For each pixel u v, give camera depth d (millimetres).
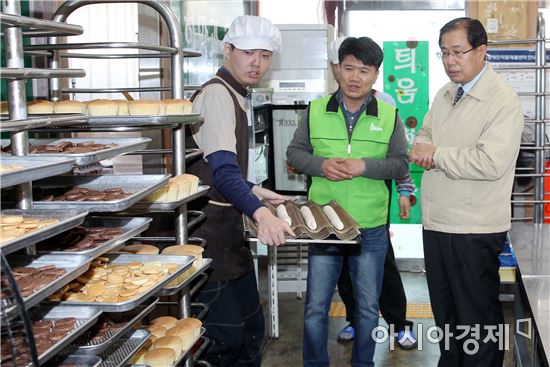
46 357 1295
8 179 1230
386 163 2916
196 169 2477
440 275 2949
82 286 1707
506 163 2701
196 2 4086
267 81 4543
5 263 1136
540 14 3893
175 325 2131
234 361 2592
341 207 2783
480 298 2846
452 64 2771
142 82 3527
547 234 3582
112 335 1601
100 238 1665
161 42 3520
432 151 2809
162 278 1786
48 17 2697
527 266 2822
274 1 5211
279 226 2326
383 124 2943
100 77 3570
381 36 5172
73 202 1627
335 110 2961
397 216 5324
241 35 2463
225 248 2494
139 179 1896
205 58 4277
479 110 2779
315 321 2994
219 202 2484
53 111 2021
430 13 5113
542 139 4039
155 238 2350
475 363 2891
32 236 1262
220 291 2498
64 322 1457
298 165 3027
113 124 1938
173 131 2234
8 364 1249
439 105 2973
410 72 5160
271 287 3980
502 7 4887
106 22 3555
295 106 4102
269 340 3996
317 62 4500
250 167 3420
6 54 1568
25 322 1146
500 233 2820
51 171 1379
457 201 2816
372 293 3012
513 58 4871
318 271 2967
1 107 1758
